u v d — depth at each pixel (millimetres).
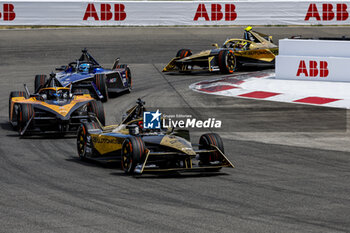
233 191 34438
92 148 44250
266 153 47219
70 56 114312
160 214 29203
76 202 31828
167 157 39875
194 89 83750
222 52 95000
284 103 71688
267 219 28250
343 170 40719
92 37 135000
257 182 37031
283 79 89312
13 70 101938
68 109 56188
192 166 41969
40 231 26375
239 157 45719
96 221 27969
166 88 85062
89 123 45969
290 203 31500
